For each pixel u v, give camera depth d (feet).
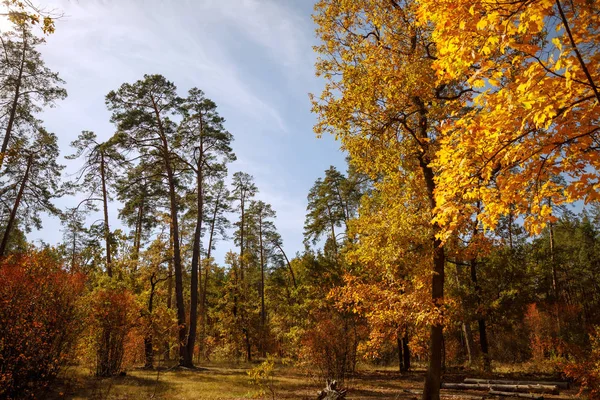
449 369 70.33
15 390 31.53
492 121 12.85
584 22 11.54
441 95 29.48
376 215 33.68
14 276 33.53
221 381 50.80
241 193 131.64
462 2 12.06
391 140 28.68
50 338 35.24
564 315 72.69
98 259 64.90
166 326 61.77
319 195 108.99
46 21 17.11
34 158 69.62
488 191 14.48
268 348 114.21
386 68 26.48
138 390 41.09
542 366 62.39
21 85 66.39
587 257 106.63
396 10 26.94
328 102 27.63
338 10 28.68
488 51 12.14
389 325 38.19
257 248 131.95
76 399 34.65
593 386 33.42
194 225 112.68
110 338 51.96
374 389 47.52
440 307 28.43
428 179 28.68
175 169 84.12
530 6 10.66
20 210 70.38
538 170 13.67
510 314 61.77
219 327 112.78
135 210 91.61
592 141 12.88
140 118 74.84
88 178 82.94
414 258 29.94
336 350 48.11
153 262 77.61
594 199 12.64
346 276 35.12
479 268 64.75
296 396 39.70
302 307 66.59
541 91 11.39
